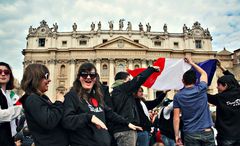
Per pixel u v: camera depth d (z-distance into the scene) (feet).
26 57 231.71
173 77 32.89
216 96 22.15
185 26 244.83
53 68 227.61
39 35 236.43
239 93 21.35
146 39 237.04
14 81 20.29
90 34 235.61
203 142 20.56
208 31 246.68
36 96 14.67
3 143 16.84
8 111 16.53
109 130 21.30
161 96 32.40
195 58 240.53
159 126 27.53
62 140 15.19
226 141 20.74
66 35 237.04
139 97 26.35
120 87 22.07
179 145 21.45
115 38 225.97
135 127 17.95
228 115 20.95
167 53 233.76
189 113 20.86
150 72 21.57
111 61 226.38
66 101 15.88
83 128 15.51
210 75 29.84
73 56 229.66
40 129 14.62
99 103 17.24
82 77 16.60
